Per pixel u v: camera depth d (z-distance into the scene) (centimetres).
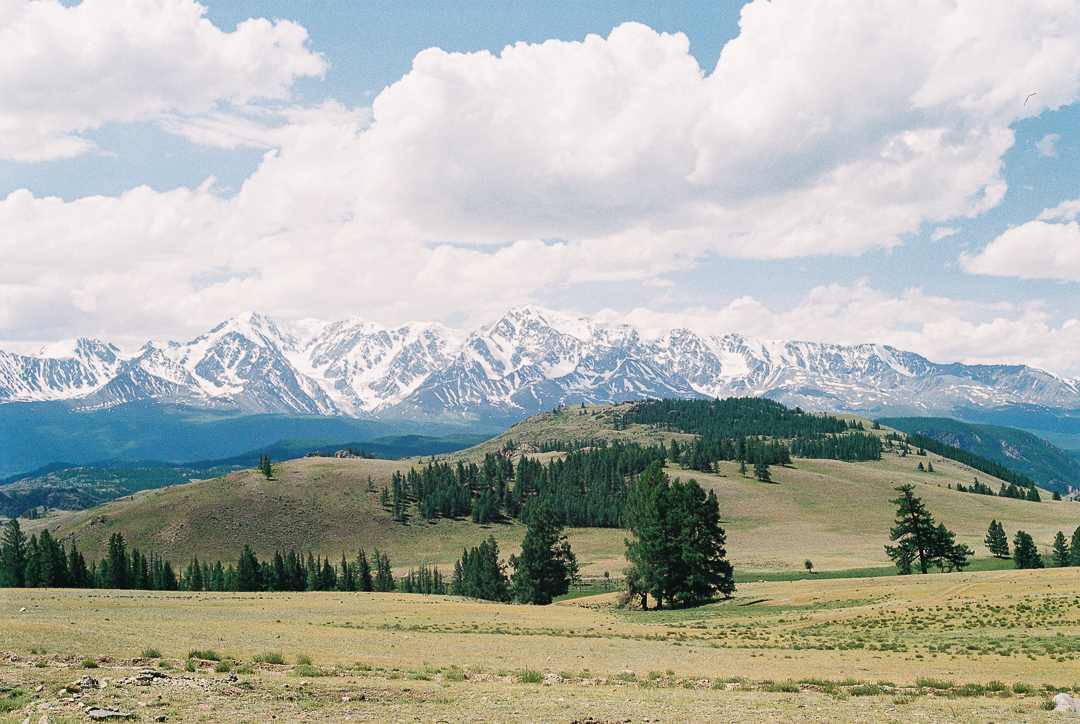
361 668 3541
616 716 2472
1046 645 4853
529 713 2494
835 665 4400
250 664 3366
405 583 19862
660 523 10800
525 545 14612
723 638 6347
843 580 10938
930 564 13888
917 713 2650
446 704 2658
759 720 2461
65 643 3616
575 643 5588
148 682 2700
